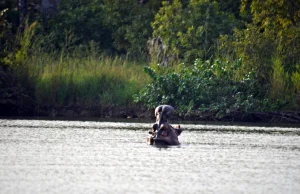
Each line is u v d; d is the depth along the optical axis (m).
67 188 36.16
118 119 82.44
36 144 52.09
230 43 98.75
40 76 93.44
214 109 85.69
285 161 46.81
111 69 97.12
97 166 43.03
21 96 89.75
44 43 111.19
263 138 60.22
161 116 54.31
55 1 132.62
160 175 40.53
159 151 50.09
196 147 52.81
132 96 90.25
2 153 47.22
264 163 45.81
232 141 57.22
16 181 37.78
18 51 96.31
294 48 96.00
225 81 90.06
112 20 124.69
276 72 91.69
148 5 127.31
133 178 39.41
